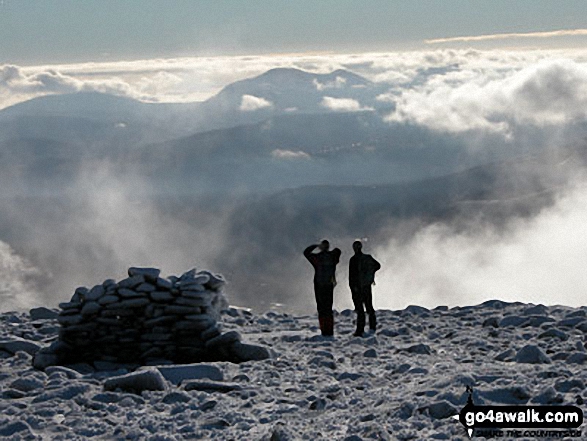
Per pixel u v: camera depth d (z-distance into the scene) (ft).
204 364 47.65
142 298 57.67
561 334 57.00
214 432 33.71
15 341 60.70
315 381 46.19
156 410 38.73
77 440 33.35
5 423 35.53
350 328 73.97
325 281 68.33
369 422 32.30
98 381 47.19
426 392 36.91
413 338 65.41
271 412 37.47
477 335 63.21
